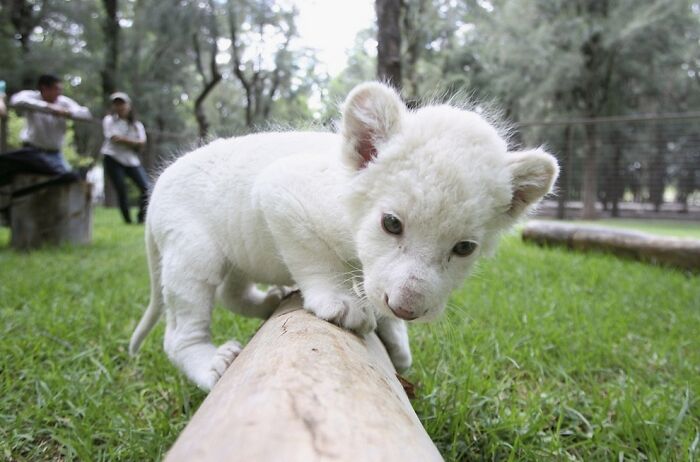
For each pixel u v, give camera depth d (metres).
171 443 0.44
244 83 5.21
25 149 1.43
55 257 1.27
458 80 3.47
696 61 4.23
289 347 0.30
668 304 0.94
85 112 1.68
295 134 0.53
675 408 0.52
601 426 0.48
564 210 3.24
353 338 0.38
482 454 0.44
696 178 3.58
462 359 0.60
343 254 0.44
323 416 0.21
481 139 0.39
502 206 0.40
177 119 4.93
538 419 0.47
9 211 1.44
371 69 4.69
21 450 0.45
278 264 0.52
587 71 3.88
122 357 0.64
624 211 3.63
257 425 0.20
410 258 0.36
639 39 3.76
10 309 0.77
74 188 1.48
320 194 0.44
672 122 3.66
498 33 4.08
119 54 4.39
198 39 4.72
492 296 0.91
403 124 0.40
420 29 2.74
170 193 0.54
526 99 3.99
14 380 0.54
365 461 0.19
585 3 3.92
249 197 0.50
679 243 1.39
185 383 0.55
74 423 0.46
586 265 1.31
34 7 4.16
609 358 0.67
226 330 0.72
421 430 0.27
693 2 4.05
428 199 0.36
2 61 3.48
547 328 0.74
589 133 3.34
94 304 0.82
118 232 1.85
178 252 0.52
